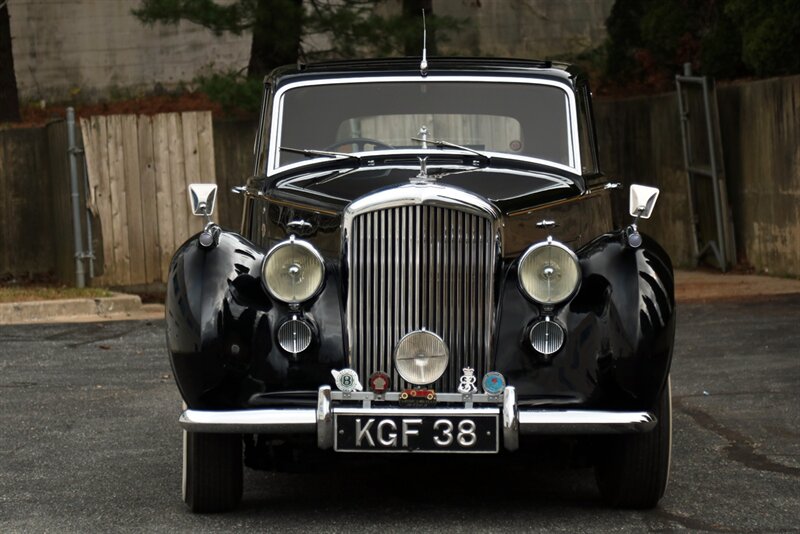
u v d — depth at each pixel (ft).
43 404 32.58
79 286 57.36
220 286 20.97
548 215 23.35
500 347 21.03
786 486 23.41
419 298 20.92
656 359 20.49
